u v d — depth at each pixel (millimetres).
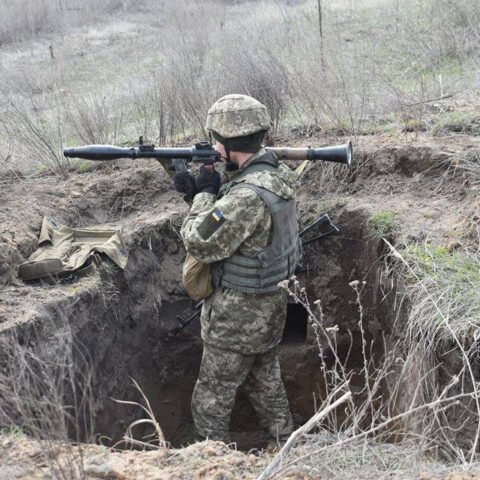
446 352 2887
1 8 12242
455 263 3357
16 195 4484
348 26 8195
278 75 5336
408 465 2385
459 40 6809
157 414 4254
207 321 3451
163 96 5543
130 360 3957
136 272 4168
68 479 2191
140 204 4680
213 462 2408
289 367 4613
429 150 4324
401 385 3377
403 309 3402
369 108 5324
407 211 3994
